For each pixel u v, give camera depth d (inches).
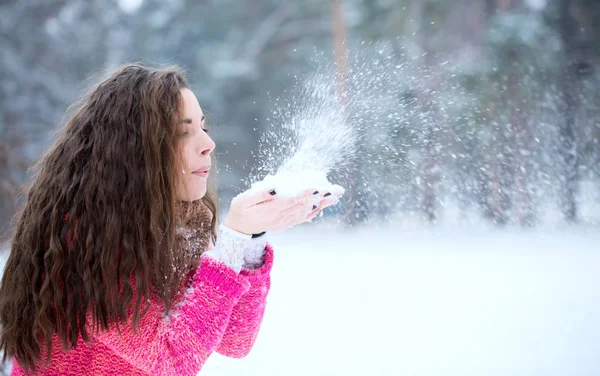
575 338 144.9
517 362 122.6
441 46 636.1
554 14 662.5
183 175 55.6
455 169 290.2
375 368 115.4
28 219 55.6
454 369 116.8
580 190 457.4
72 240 52.7
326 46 772.0
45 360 53.9
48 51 877.8
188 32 1000.2
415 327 158.1
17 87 796.0
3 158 205.8
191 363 49.4
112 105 55.2
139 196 53.0
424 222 467.8
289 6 876.6
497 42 564.7
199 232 57.9
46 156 56.9
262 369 109.2
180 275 52.5
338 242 447.2
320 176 57.4
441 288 231.8
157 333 49.8
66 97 820.0
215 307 50.8
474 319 169.8
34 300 53.0
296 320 167.3
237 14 967.6
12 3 842.2
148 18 1020.5
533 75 546.9
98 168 53.4
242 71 850.1
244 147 852.0
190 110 56.7
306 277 270.5
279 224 54.7
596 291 215.5
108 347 52.3
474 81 536.7
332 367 115.9
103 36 962.7
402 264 316.5
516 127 424.2
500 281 248.5
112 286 51.1
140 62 73.0
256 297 58.9
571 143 466.6
